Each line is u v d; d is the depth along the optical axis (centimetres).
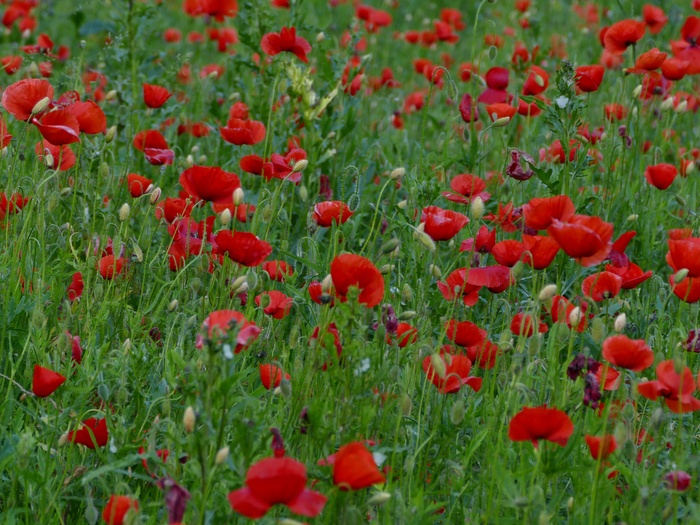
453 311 454
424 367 393
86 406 407
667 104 717
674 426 439
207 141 804
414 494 362
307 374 382
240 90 877
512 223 524
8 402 381
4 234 523
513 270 424
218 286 473
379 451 351
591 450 338
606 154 699
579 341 488
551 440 328
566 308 412
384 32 1539
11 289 461
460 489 363
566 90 575
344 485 299
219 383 348
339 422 361
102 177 566
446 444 386
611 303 494
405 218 542
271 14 801
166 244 589
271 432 334
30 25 1116
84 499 350
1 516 351
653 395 355
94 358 423
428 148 836
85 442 374
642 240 652
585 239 358
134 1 894
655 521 362
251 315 441
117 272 481
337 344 380
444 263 595
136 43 912
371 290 362
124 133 752
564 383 396
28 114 486
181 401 401
